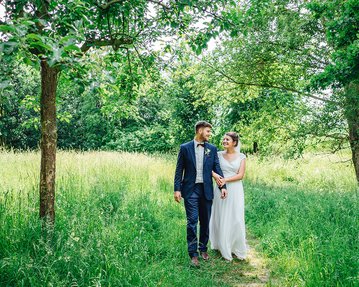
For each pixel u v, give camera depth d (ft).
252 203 27.55
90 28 14.96
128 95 19.74
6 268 11.50
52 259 12.07
